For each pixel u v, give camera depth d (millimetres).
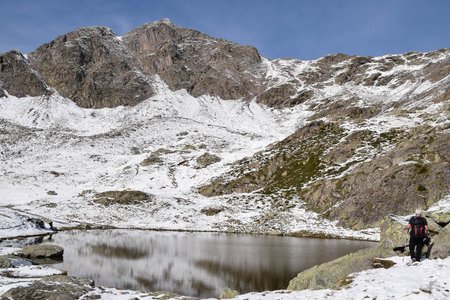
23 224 59438
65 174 118312
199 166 108500
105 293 20422
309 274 21516
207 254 40250
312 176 77625
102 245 47125
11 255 33688
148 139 169125
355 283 16734
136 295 20188
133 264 35219
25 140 167625
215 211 74562
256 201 75562
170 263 35656
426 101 118562
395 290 14703
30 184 106875
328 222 60188
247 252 41312
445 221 20219
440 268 16719
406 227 20562
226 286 27359
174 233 61688
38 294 19109
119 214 76812
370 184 60750
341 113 151500
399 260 19438
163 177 103688
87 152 148250
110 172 118938
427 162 57250
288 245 46438
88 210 79562
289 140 102250
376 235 51250
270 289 26359
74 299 18969
